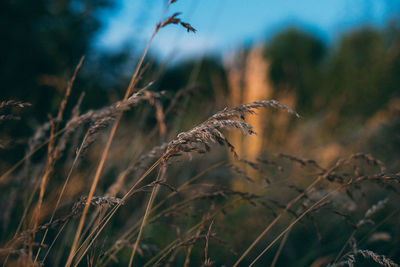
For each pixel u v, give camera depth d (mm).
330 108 6285
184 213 1393
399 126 3803
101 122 1095
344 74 7699
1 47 3340
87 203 1071
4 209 1648
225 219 2549
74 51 3936
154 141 2180
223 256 2229
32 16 3703
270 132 4977
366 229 2174
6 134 2057
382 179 1161
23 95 3010
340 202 1776
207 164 2971
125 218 2297
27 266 974
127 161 2146
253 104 1000
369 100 6262
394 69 6488
